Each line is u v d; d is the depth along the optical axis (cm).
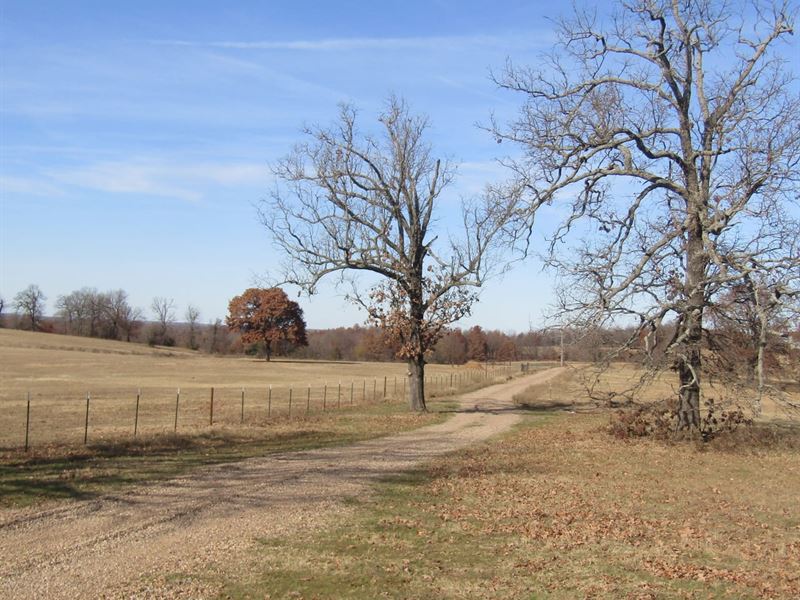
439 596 792
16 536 965
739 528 1154
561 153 2245
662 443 2181
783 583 864
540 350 11012
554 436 2405
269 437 2162
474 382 5844
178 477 1440
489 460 1838
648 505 1316
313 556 927
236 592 780
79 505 1155
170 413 2916
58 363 6912
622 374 2980
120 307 12669
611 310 2127
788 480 1614
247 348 11294
